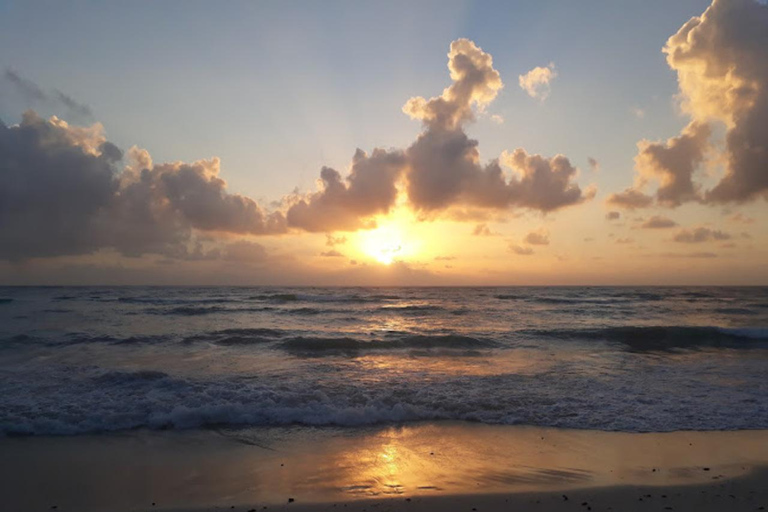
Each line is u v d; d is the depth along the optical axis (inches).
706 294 2778.1
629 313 1396.4
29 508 224.7
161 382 463.8
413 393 439.5
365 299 2075.5
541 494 238.7
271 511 220.8
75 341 760.3
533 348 748.0
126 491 243.8
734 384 484.1
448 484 252.5
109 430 342.0
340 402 409.4
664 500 230.4
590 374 531.5
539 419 370.3
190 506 226.4
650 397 430.6
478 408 396.2
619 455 295.4
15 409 379.2
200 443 318.3
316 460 288.2
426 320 1186.6
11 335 803.4
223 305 1646.2
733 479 256.7
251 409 380.8
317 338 760.3
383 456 295.0
